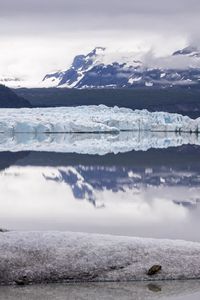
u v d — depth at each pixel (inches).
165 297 1123.3
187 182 3302.2
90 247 1284.4
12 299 1111.0
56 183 3270.2
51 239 1310.3
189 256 1278.3
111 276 1213.1
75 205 2447.1
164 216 2135.8
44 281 1196.5
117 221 2028.8
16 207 2381.9
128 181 3366.1
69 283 1194.0
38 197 2699.3
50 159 4744.1
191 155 5157.5
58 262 1231.5
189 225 1934.1
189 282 1206.9
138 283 1197.7
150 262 1253.1
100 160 4662.9
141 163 4434.1
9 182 3309.5
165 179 3452.3
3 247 1263.5
